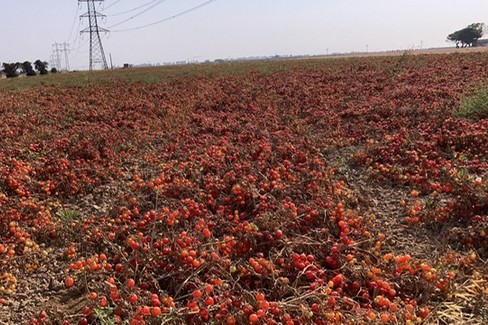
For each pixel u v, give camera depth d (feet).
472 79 51.55
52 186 24.56
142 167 29.14
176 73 105.81
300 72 84.12
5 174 25.11
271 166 25.13
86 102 57.77
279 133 32.65
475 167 22.17
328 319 11.48
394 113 36.65
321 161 26.16
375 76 66.03
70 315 13.28
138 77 98.12
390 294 12.99
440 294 13.20
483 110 31.89
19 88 85.71
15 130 39.32
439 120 31.37
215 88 66.13
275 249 15.33
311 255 14.49
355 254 14.94
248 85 66.28
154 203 21.38
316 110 42.01
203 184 22.97
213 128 37.22
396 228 18.01
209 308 12.14
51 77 124.26
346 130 33.60
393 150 25.94
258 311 11.47
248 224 16.39
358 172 25.02
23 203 21.04
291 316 11.90
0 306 14.34
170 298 12.44
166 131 38.81
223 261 14.29
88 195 24.72
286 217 17.20
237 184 21.09
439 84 50.75
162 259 15.03
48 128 40.29
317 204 18.38
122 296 12.80
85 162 29.37
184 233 15.97
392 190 21.99
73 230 19.34
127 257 16.07
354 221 16.89
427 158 24.79
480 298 12.60
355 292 13.41
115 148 32.71
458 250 15.90
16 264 16.78
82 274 15.23
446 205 18.39
